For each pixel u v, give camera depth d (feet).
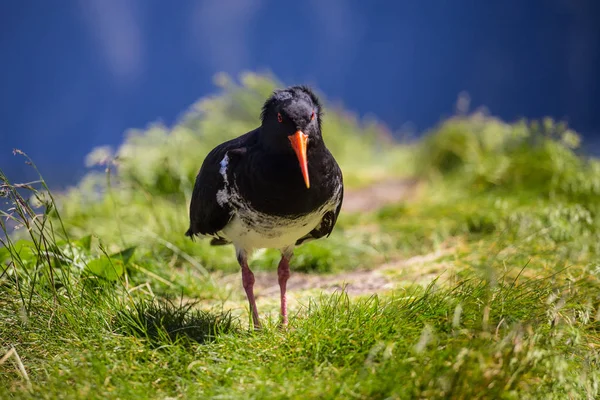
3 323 24.17
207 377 20.62
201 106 67.36
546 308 23.06
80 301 25.39
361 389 19.01
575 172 43.47
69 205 46.29
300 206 25.26
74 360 21.57
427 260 35.29
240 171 25.39
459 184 51.65
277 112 24.44
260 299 32.01
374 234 43.34
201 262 38.73
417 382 19.02
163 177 49.26
